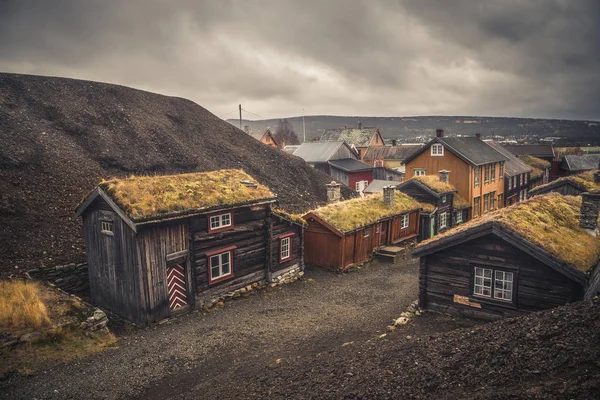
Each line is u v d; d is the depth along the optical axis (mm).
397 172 62719
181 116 38875
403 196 28875
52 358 11203
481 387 6457
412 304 15430
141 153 29641
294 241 20547
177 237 15133
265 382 9164
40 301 12969
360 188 53906
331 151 54625
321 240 22531
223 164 34219
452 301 13953
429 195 30875
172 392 9883
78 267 16953
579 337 7000
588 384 5422
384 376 7652
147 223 13883
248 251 18047
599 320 7332
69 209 20797
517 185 47656
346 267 22078
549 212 14562
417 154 39375
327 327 14117
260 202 17984
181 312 15484
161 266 14688
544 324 7961
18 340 11156
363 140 82188
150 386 10242
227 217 16891
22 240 17609
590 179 29531
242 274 17844
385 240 26016
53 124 28016
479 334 8742
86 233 16000
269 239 18766
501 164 42906
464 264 13578
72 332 12367
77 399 9539
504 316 12836
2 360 10602
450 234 13562
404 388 7012
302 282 20250
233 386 9523
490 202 40969
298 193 35438
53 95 31078
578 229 14008
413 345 9328
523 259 12383
